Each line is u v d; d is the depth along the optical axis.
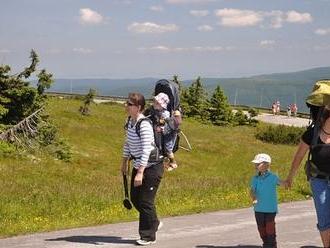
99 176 38.69
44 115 46.59
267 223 11.36
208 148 61.28
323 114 9.28
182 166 49.91
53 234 14.02
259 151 63.28
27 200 24.00
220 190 25.50
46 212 20.27
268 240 11.40
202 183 29.72
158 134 12.14
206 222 15.66
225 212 17.73
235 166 53.78
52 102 74.25
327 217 9.32
